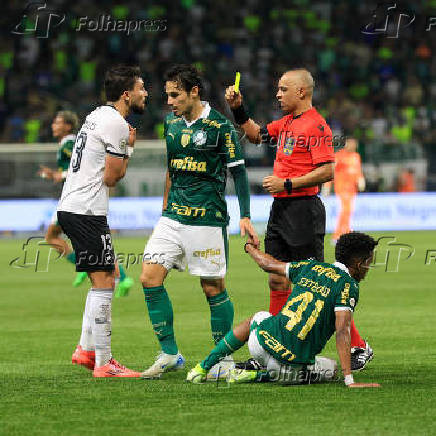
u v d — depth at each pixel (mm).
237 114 24766
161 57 101062
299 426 16703
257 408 18312
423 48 106938
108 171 22531
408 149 81375
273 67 102750
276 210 24297
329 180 23344
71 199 22562
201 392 20156
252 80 100250
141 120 89938
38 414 17922
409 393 19766
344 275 20516
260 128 25125
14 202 75250
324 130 23359
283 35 106125
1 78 95000
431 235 74250
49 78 96812
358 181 66000
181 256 22922
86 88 96750
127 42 100688
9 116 92812
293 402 18875
